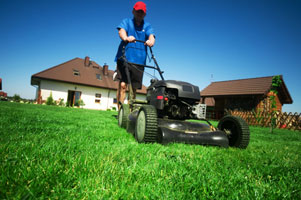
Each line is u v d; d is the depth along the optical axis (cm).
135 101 407
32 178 128
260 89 1695
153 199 120
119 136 325
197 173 169
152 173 156
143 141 277
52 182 125
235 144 325
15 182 118
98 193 120
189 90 328
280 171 198
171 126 306
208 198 128
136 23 489
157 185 138
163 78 429
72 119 540
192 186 141
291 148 370
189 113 340
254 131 816
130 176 146
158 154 219
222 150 279
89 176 140
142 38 493
